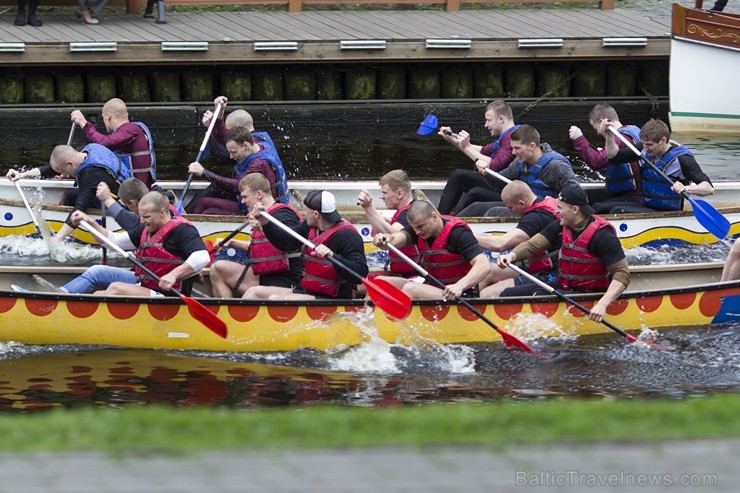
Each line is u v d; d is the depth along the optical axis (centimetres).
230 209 3609
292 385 2486
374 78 6006
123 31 5775
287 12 6419
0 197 3800
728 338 2809
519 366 2631
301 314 2700
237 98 5916
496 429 1426
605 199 3834
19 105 5616
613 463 1286
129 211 3034
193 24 6031
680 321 2877
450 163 4981
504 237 2925
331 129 5772
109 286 2770
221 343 2716
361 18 6316
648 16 6875
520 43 5847
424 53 5797
